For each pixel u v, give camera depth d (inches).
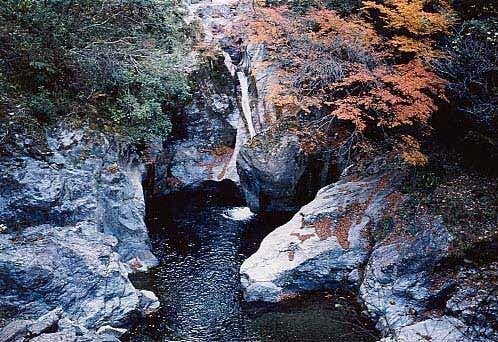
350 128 626.2
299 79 558.9
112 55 570.3
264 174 646.5
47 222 470.3
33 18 510.9
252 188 680.4
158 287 512.4
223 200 741.3
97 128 549.6
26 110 508.4
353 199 543.2
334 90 544.7
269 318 461.7
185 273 539.5
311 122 624.1
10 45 527.8
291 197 671.8
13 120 494.9
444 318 400.5
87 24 553.3
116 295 443.8
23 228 454.9
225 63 753.6
